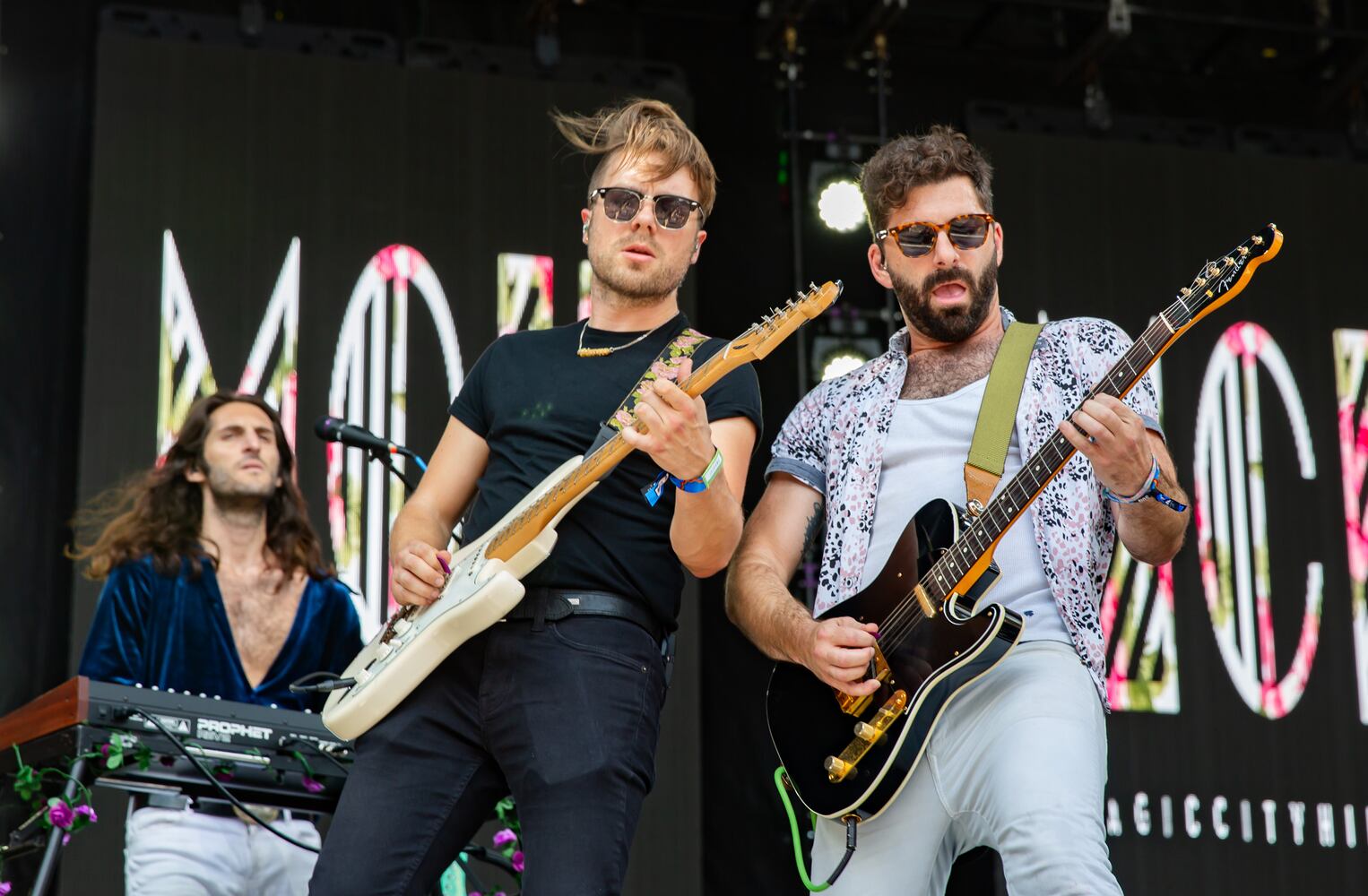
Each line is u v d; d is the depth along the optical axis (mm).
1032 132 5945
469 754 2424
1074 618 2584
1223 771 5355
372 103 5418
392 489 5129
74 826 2936
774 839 5234
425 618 2443
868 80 5980
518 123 5520
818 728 2646
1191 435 5648
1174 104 6230
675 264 2656
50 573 4906
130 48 5246
